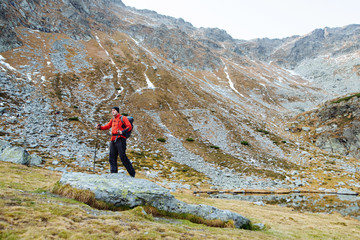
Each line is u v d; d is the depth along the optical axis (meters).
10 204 6.80
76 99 78.25
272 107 135.38
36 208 6.93
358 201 42.34
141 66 136.62
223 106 114.19
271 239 10.77
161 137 74.44
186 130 83.50
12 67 81.94
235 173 59.84
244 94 149.12
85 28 158.12
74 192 9.61
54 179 18.20
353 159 74.19
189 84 134.25
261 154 75.06
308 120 103.50
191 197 30.25
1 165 21.11
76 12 163.75
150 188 11.25
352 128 81.81
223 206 26.70
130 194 10.30
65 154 43.72
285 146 83.06
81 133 57.78
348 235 18.42
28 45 105.88
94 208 8.91
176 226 8.67
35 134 48.78
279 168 66.31
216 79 169.62
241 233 10.37
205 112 100.56
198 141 77.81
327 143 83.38
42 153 41.12
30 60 93.81
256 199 42.25
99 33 169.50
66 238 5.46
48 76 86.31
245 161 68.81
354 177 60.81
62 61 106.31
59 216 6.76
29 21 125.94
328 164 70.25
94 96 86.25
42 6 147.38
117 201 9.87
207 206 12.48
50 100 69.38
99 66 117.44
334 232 19.05
